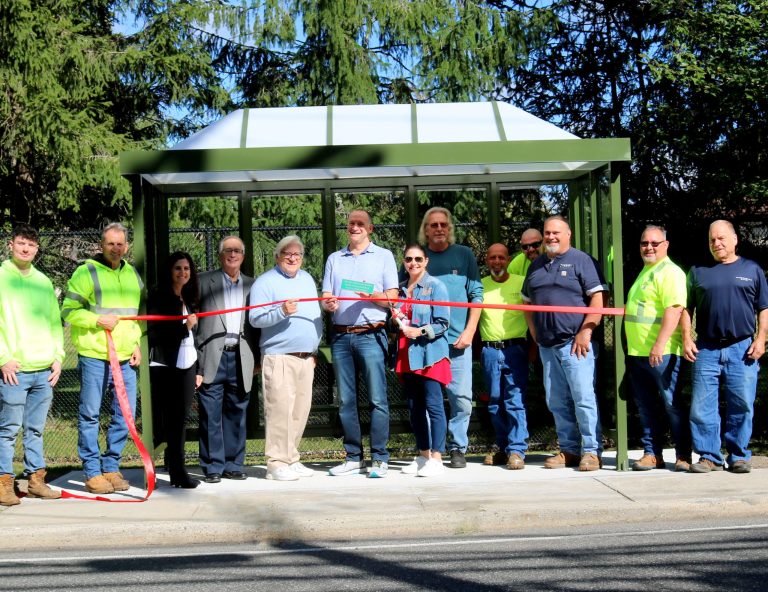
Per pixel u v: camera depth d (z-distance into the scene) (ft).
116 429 24.62
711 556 17.44
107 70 51.13
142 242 25.12
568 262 25.18
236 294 25.84
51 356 23.79
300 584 16.47
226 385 25.82
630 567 16.85
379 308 25.43
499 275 26.58
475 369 30.58
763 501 21.08
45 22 47.67
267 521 20.42
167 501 22.86
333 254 25.98
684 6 37.83
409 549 18.84
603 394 27.35
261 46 57.88
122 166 24.27
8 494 22.67
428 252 26.21
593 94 50.42
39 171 49.21
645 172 40.93
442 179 29.12
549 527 20.54
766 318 24.40
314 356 26.13
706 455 24.77
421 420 25.62
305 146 24.40
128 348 24.49
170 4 55.72
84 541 20.06
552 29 53.93
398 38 55.26
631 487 22.72
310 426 29.12
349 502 21.94
